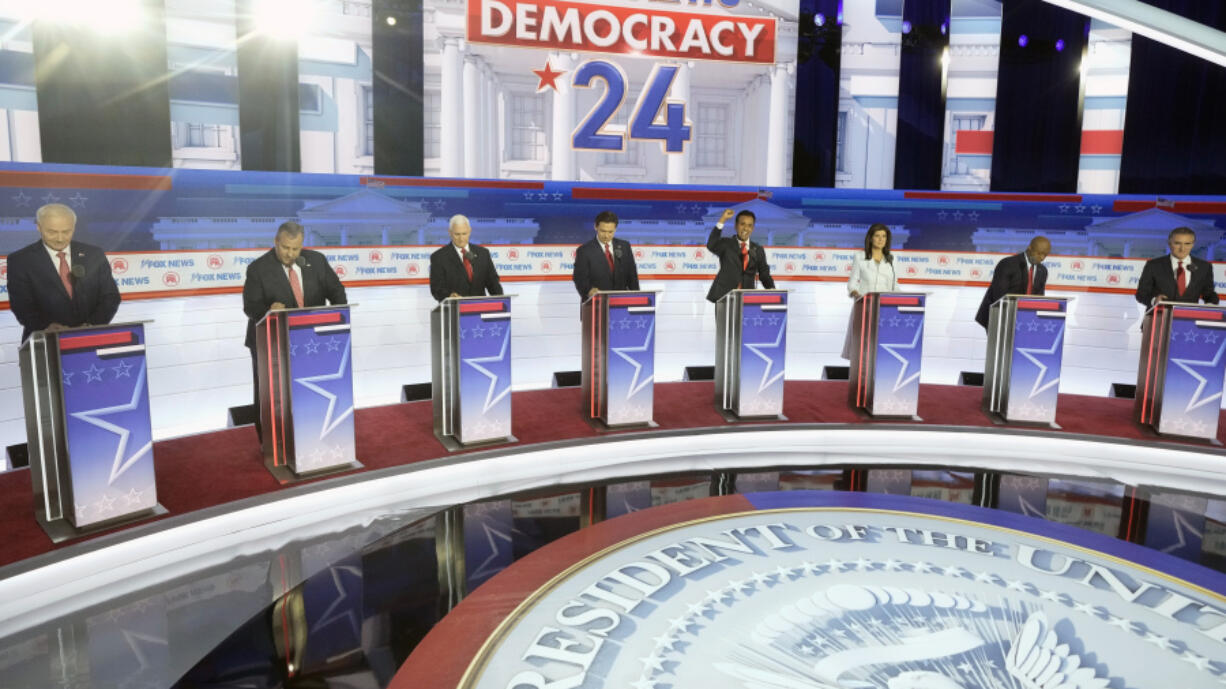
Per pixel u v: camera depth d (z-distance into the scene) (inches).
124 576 133.3
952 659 107.6
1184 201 351.6
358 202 316.5
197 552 142.8
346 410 174.7
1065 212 369.4
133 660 109.0
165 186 275.0
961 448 211.6
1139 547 149.7
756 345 217.2
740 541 149.5
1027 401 217.6
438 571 136.6
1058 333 213.3
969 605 123.6
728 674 103.4
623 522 159.2
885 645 111.1
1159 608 124.4
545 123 347.6
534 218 348.8
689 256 373.4
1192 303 210.5
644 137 358.9
